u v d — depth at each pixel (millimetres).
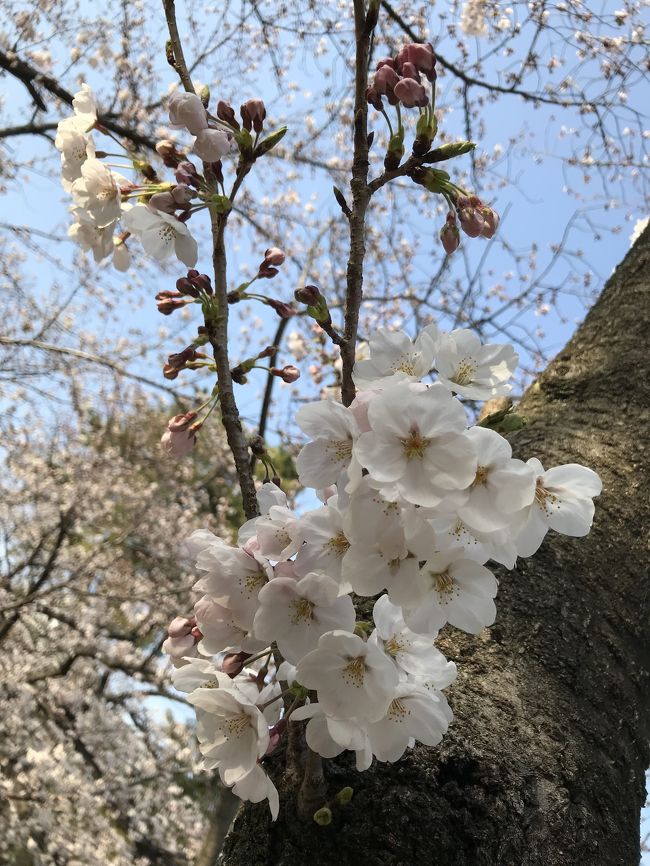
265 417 1209
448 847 309
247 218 1620
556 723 357
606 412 528
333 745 282
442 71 1523
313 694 287
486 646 388
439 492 254
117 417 2338
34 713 2129
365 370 302
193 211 348
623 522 460
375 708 266
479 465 262
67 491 2232
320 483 282
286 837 315
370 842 309
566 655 390
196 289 348
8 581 2129
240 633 304
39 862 1751
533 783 331
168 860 2141
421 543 254
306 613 280
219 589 299
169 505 2467
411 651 301
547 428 529
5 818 1785
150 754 2299
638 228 793
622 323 587
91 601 2186
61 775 1909
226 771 293
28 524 2295
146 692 2279
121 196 369
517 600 412
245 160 339
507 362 308
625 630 416
